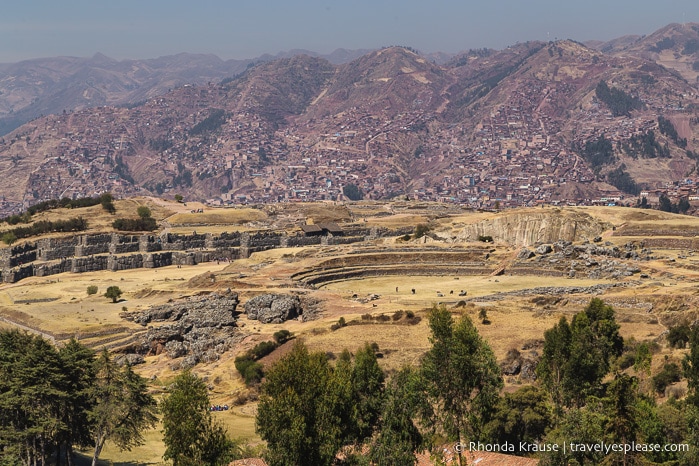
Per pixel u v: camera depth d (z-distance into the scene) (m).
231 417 136.62
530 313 182.38
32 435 107.69
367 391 105.38
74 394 110.81
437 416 103.88
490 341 160.25
